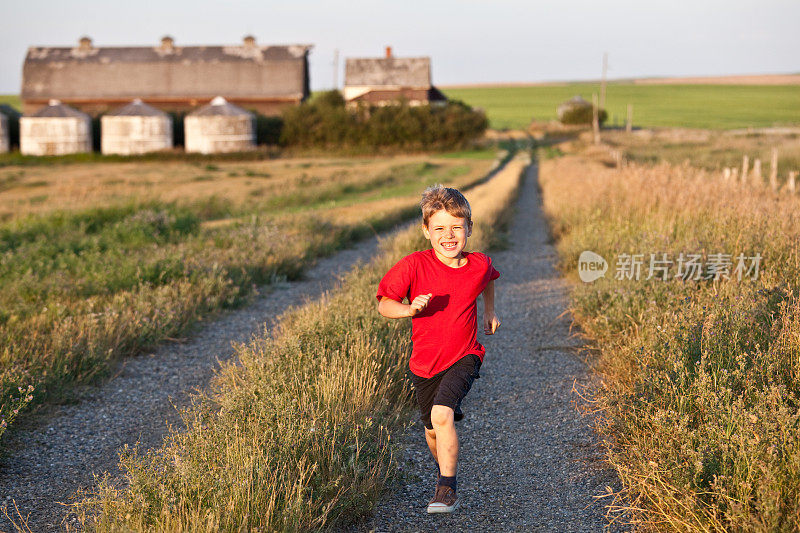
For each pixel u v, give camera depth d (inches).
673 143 2164.1
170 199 979.3
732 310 219.0
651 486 140.6
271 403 175.0
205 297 358.0
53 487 167.0
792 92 5669.3
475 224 550.6
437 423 134.0
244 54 2851.9
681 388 168.9
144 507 130.4
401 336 242.5
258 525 128.1
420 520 144.9
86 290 364.2
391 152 2253.9
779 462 128.5
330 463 152.2
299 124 2348.7
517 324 313.0
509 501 152.9
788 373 175.5
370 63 3004.4
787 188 609.6
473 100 5654.5
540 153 2288.4
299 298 390.6
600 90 6358.3
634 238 396.2
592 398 210.8
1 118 2329.0
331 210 822.5
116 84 2805.1
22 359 239.5
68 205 753.0
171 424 207.3
